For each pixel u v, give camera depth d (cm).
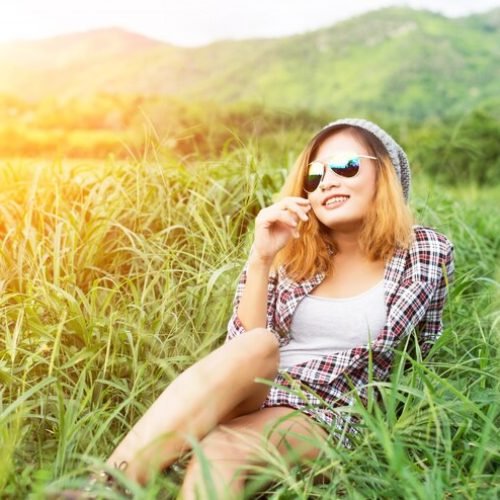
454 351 278
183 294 294
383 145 250
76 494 162
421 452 214
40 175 370
